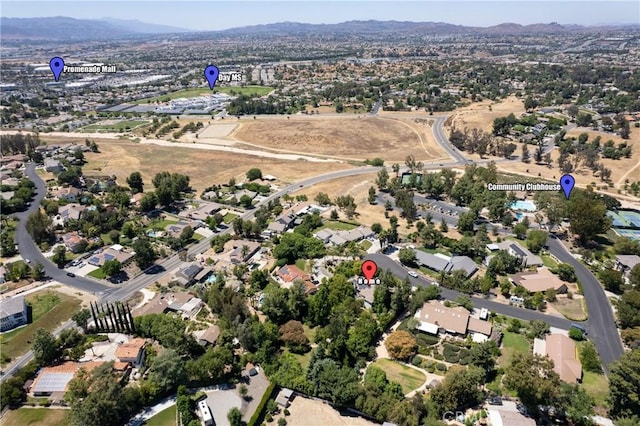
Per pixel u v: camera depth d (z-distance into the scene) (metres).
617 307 124.69
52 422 91.88
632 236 176.75
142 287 143.62
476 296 137.12
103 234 180.12
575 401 88.75
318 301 122.50
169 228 180.38
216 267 154.00
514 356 96.00
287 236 165.12
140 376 103.00
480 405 94.38
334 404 94.44
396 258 160.00
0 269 150.00
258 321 119.31
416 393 94.69
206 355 103.69
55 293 139.88
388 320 120.38
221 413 93.06
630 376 87.31
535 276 143.12
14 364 110.38
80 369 101.19
